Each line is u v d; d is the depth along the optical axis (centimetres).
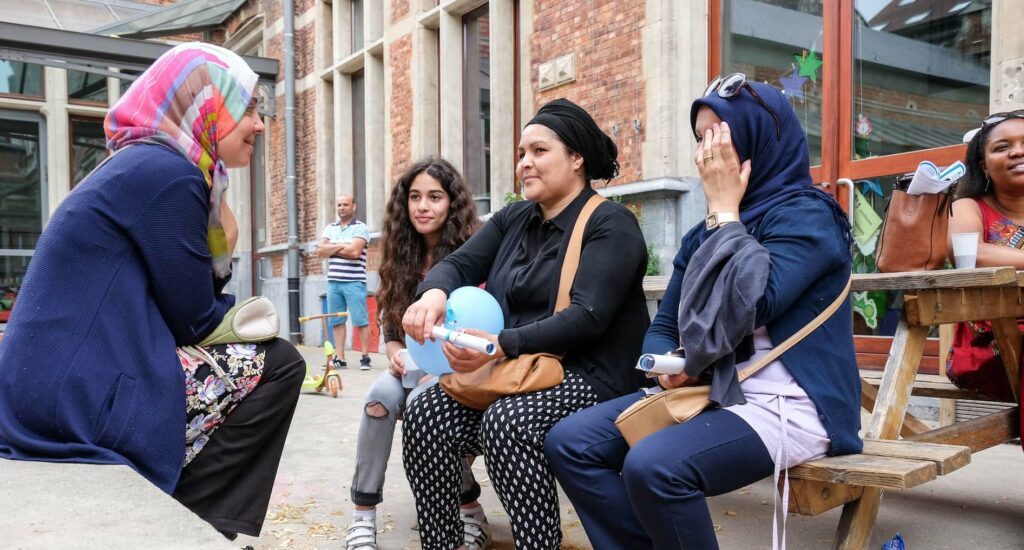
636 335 240
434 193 288
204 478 205
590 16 716
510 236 266
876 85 553
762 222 200
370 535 271
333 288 849
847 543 204
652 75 653
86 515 139
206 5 1361
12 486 155
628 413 192
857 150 567
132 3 1532
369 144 1102
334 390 638
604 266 227
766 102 205
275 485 364
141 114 202
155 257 191
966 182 315
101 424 182
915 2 528
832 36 578
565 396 220
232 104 213
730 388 190
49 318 183
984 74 491
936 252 271
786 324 195
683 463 177
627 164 682
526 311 244
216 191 212
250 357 212
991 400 305
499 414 214
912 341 246
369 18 1095
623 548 199
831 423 191
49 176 1495
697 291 190
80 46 1088
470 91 945
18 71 1476
